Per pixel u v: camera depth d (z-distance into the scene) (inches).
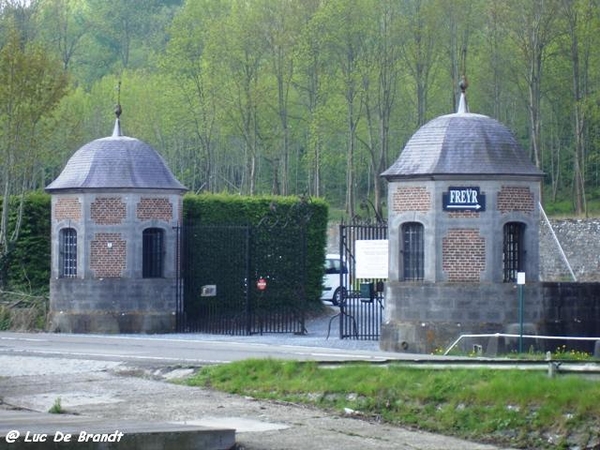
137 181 4037.9
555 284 3312.0
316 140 6658.5
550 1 6176.2
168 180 4109.3
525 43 6294.3
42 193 4576.8
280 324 4128.9
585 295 3326.8
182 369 2551.7
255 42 6491.1
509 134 3417.8
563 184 7834.6
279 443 1849.2
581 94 6633.9
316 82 6692.9
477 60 6761.8
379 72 6540.4
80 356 2920.8
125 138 4180.6
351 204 6727.4
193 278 4114.2
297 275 4133.9
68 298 4062.5
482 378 2074.3
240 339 3695.9
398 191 3395.7
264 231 4136.3
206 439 1772.9
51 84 4520.2
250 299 4050.2
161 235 4097.0
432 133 3410.4
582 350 3265.3
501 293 3270.2
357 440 1882.4
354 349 3346.5
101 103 7416.3
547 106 7731.3
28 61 4475.9
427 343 3289.9
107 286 4030.5
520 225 3356.3
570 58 6638.8
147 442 1718.8
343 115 6673.2
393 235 3395.7
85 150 4156.0
